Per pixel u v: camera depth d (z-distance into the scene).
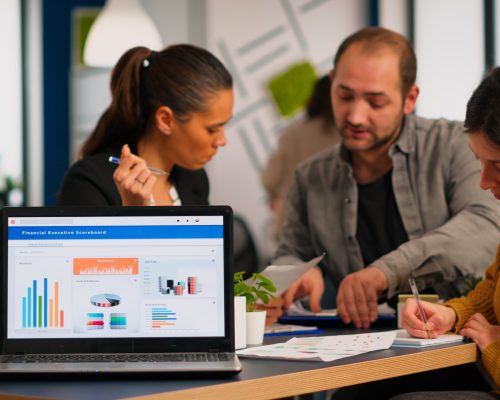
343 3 7.31
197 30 7.42
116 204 3.15
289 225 3.74
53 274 2.25
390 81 3.36
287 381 2.04
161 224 2.27
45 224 2.26
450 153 3.48
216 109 3.24
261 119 7.41
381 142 3.43
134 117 3.29
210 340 2.24
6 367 2.04
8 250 2.25
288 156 6.74
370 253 3.54
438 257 3.25
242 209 7.40
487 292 2.88
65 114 7.67
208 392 1.88
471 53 6.71
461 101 6.77
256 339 2.64
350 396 3.27
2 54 7.70
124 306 2.24
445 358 2.51
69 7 7.62
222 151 7.43
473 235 3.31
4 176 7.70
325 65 7.37
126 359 2.14
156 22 7.45
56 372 2.00
